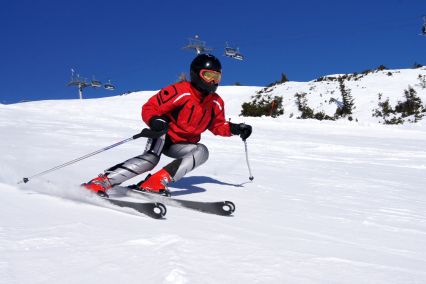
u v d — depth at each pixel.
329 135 16.09
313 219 3.16
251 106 35.88
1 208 2.42
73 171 4.57
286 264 1.84
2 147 6.27
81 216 2.40
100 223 2.27
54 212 2.45
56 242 1.86
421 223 3.42
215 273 1.64
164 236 2.00
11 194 2.82
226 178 5.14
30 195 2.85
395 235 2.89
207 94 3.75
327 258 1.98
